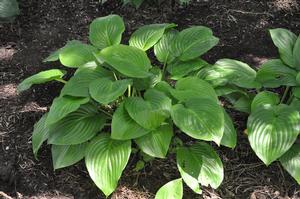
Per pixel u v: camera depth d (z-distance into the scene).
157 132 1.08
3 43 1.56
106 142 1.10
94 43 1.26
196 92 1.12
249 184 1.18
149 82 1.18
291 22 1.58
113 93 1.06
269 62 1.26
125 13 1.62
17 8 1.57
